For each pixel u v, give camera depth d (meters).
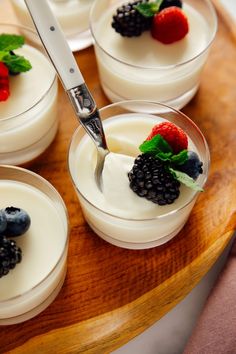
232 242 0.43
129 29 0.44
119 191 0.38
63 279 0.39
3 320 0.38
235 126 0.45
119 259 0.40
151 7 0.44
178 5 0.45
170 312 0.42
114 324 0.38
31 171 0.41
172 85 0.44
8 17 0.51
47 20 0.37
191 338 0.39
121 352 0.41
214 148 0.44
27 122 0.42
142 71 0.44
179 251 0.41
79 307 0.39
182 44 0.45
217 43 0.49
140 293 0.39
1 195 0.39
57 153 0.45
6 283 0.36
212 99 0.47
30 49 0.45
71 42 0.49
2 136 0.42
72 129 0.46
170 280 0.40
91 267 0.40
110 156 0.39
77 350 0.38
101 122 0.39
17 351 0.37
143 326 0.38
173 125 0.38
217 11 0.50
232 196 0.42
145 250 0.41
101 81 0.47
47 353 0.37
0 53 0.41
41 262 0.37
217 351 0.38
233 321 0.39
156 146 0.37
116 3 0.48
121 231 0.39
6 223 0.36
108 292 0.39
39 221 0.38
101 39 0.46
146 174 0.36
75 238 0.41
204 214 0.42
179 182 0.37
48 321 0.38
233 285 0.40
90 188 0.39
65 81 0.38
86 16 0.48
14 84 0.43
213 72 0.48
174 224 0.39
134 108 0.41
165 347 0.41
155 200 0.37
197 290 0.42
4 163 0.44
